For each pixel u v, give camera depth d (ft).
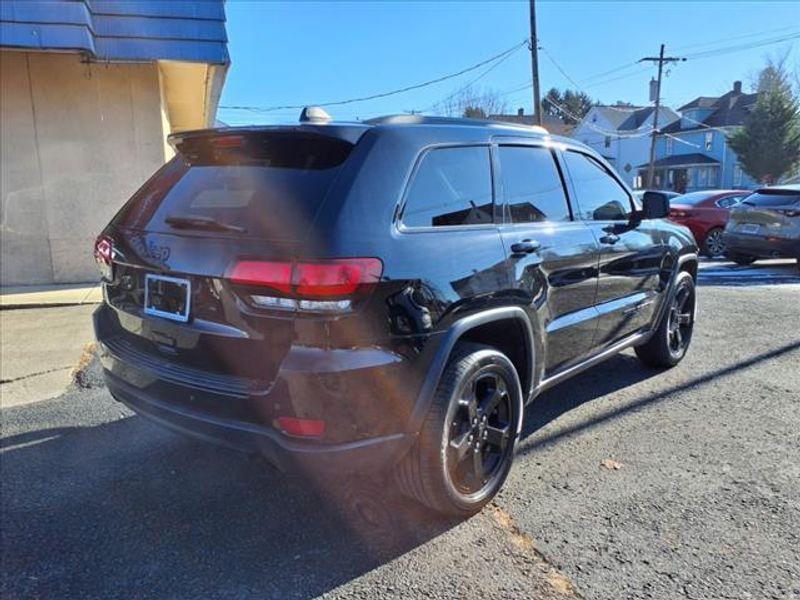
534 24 73.10
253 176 8.91
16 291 26.32
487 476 10.01
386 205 8.32
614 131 180.34
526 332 10.41
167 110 37.52
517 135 11.30
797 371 16.52
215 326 8.34
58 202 27.71
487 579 8.23
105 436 12.55
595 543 8.97
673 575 8.26
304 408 7.64
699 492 10.34
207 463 11.43
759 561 8.53
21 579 8.25
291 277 7.57
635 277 14.24
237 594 7.98
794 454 11.70
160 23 25.17
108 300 10.51
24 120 26.86
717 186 152.25
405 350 8.17
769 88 124.98
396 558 8.68
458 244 9.10
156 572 8.42
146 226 9.66
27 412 13.74
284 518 9.66
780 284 30.99
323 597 7.93
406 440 8.43
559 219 11.87
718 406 14.12
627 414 13.67
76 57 26.91
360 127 8.86
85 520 9.62
